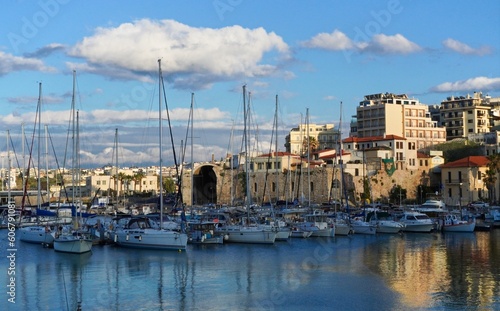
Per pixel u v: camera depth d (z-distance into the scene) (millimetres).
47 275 54656
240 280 52094
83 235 69875
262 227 79500
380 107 194000
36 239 78750
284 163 154625
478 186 147250
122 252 69125
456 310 41406
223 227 79562
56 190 181500
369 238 85750
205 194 172500
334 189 144375
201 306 43094
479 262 61375
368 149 158125
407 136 193250
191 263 61062
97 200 144000
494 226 104500
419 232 94688
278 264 60531
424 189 154000
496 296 45312
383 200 149750
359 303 43688
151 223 79500
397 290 47750
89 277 53656
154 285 50188
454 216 103000
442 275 54000
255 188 158875
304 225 87438
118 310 42188
